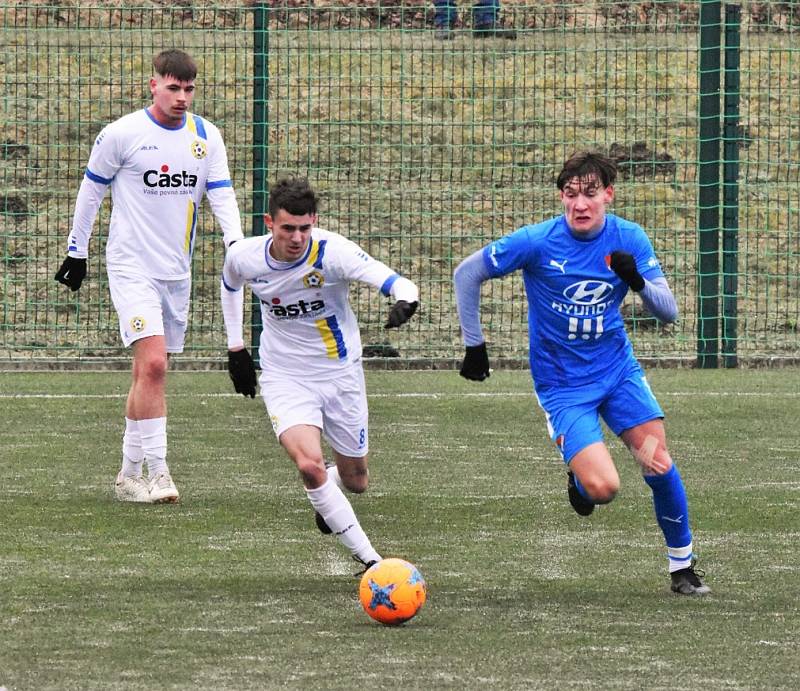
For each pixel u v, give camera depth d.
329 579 19.84
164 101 26.48
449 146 60.25
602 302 19.83
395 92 65.06
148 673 14.96
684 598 18.81
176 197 26.81
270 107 63.09
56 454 31.20
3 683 14.57
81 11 67.44
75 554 21.44
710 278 47.91
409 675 14.94
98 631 16.80
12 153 61.28
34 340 52.66
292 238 19.80
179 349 27.61
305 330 20.80
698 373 46.44
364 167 61.38
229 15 67.38
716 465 30.22
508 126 64.25
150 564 20.73
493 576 20.14
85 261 27.36
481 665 15.36
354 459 21.86
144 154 26.44
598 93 65.31
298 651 15.93
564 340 20.00
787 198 58.19
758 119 56.69
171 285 27.02
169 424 35.50
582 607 18.28
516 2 67.06
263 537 22.88
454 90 65.50
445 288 56.53
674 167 61.88
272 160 60.84
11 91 63.62
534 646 16.22
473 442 33.25
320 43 63.25
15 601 18.34
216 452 31.59
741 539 22.94
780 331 54.19
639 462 19.53
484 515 24.88
